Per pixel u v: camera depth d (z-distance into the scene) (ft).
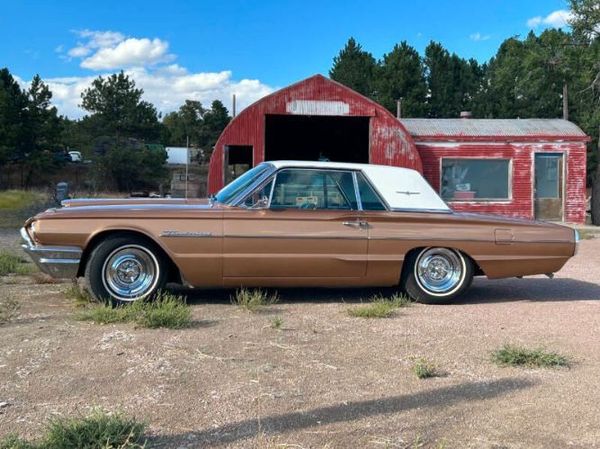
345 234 22.47
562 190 73.15
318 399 13.07
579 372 15.24
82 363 14.98
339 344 17.25
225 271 21.86
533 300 24.70
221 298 23.52
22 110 158.71
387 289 25.94
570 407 12.95
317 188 22.71
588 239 53.36
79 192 151.12
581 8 92.68
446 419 12.21
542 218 73.36
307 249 22.20
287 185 22.52
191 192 99.66
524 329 19.48
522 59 104.37
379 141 66.59
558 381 14.52
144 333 17.81
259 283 22.35
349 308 22.07
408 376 14.64
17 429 11.30
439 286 23.50
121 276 21.44
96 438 10.68
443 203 23.90
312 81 65.87
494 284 28.84
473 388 13.93
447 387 13.96
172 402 12.70
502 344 17.56
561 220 73.20
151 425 11.59
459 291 23.54
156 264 21.62
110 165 172.96
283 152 89.35
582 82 97.40
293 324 19.48
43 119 162.61
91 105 199.72
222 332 18.22
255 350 16.43
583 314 21.88
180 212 21.61
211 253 21.63
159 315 18.65
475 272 24.25
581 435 11.64
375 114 66.44
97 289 21.18
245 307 21.54
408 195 23.49
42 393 13.07
